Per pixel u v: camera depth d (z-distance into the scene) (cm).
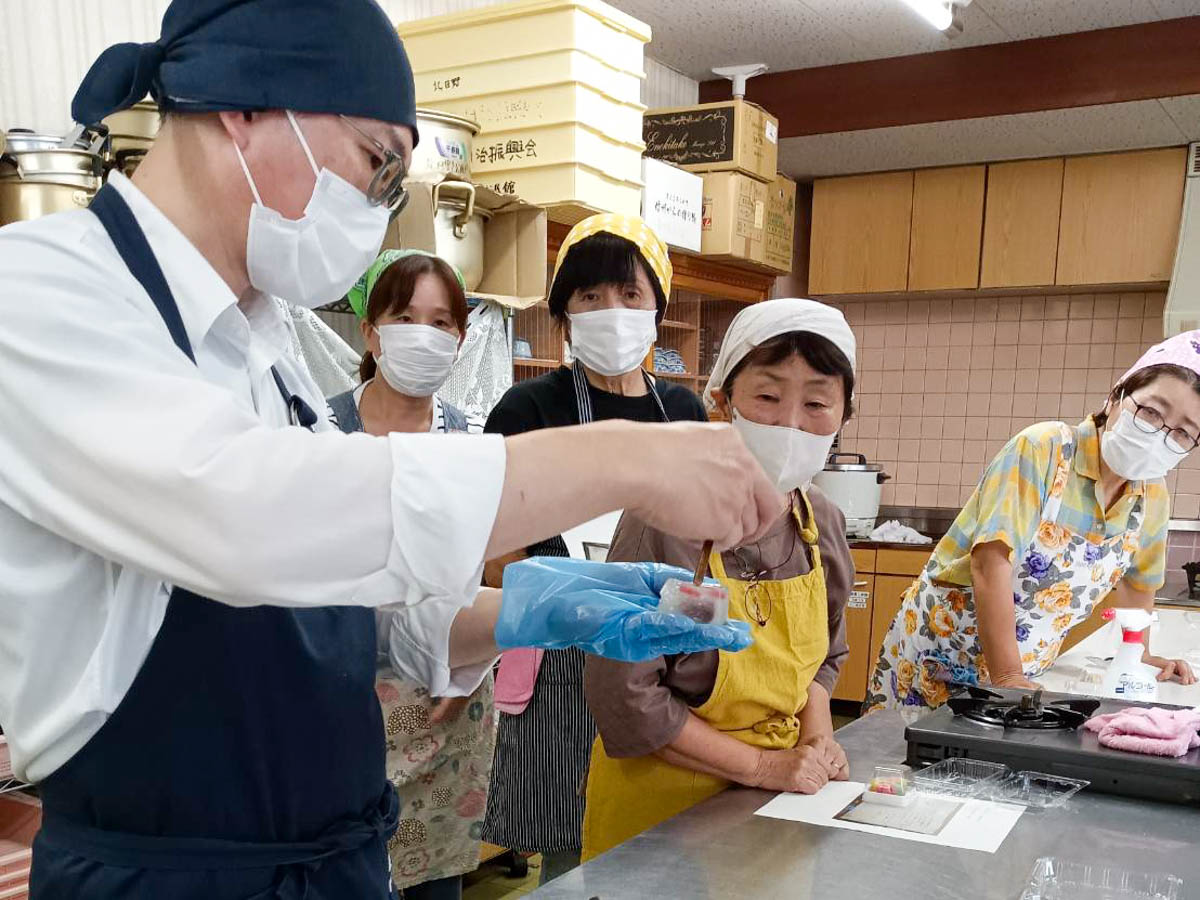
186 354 71
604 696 109
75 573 64
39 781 71
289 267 77
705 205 340
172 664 67
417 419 202
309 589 56
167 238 71
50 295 59
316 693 75
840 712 440
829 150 406
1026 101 347
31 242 63
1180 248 374
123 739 68
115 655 66
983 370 455
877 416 482
